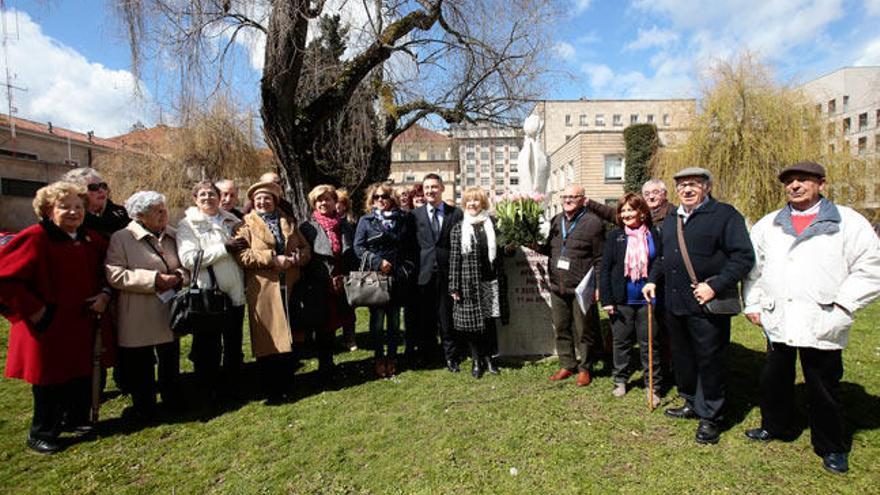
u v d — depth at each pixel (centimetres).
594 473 265
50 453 312
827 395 265
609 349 493
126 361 354
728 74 1416
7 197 2730
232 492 260
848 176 1404
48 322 309
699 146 1454
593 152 3100
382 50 871
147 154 1836
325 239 420
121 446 321
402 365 484
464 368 462
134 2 618
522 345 488
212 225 379
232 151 1773
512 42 1098
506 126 1430
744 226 297
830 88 3450
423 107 1411
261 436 325
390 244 430
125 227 376
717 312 294
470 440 307
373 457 293
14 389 436
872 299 253
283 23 670
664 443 298
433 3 917
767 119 1354
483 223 422
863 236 256
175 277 353
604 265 382
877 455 276
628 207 365
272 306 384
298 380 447
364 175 1253
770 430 296
